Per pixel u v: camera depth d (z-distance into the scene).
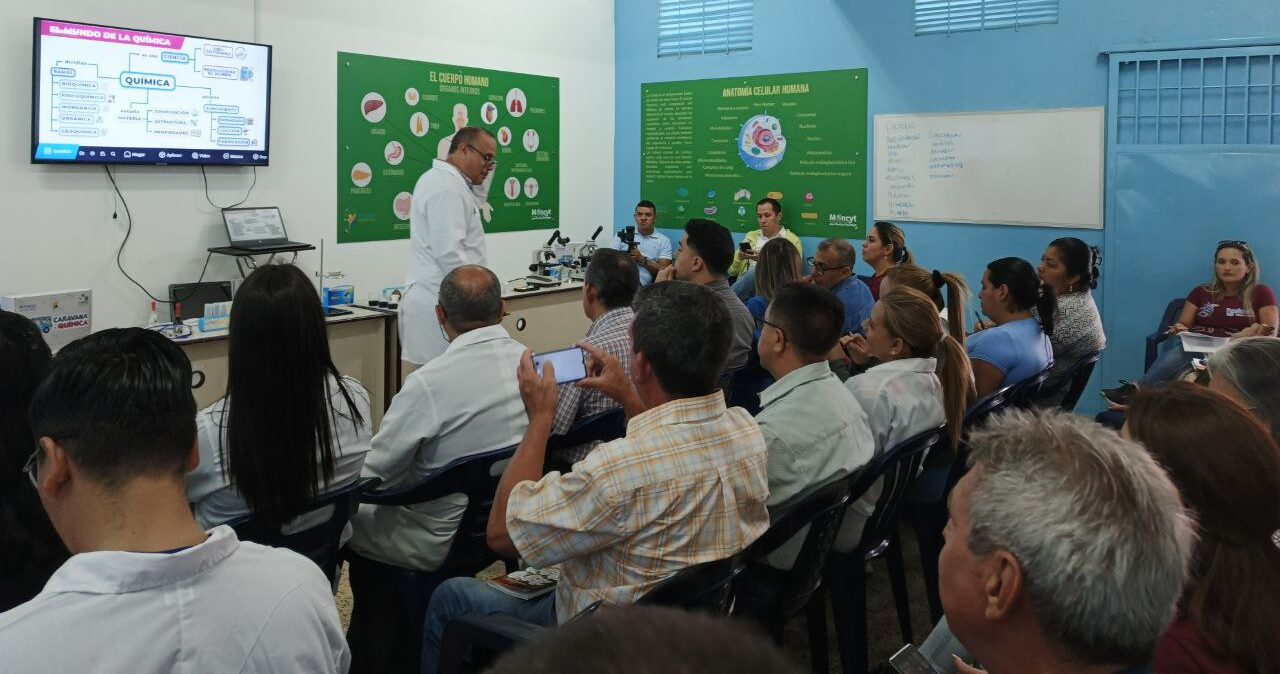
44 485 1.00
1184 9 5.06
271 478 1.74
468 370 2.29
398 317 4.69
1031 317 3.31
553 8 6.65
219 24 4.72
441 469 2.10
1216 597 1.13
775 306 2.17
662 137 7.05
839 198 6.32
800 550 2.01
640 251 6.93
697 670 0.35
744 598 2.03
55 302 3.62
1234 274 4.66
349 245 5.52
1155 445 1.22
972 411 2.73
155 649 0.92
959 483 0.95
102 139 4.27
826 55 6.25
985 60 5.68
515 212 6.56
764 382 4.06
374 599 2.29
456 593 1.93
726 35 6.66
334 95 5.33
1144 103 5.24
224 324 4.27
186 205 4.70
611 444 1.58
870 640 2.68
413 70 5.74
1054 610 0.83
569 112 6.89
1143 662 0.84
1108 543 0.80
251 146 4.84
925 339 2.50
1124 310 5.39
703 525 1.58
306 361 1.75
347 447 1.95
